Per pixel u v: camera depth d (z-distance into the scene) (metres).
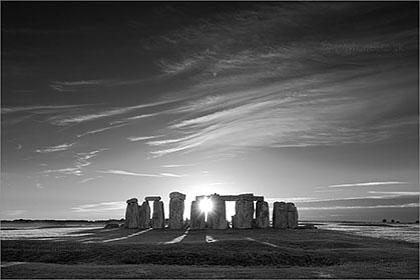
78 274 33.97
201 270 36.06
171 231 69.06
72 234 69.06
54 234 70.25
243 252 43.25
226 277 33.16
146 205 78.19
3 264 39.00
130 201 80.81
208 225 73.19
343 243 52.44
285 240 55.03
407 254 45.34
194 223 73.12
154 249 44.16
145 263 40.62
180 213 74.38
